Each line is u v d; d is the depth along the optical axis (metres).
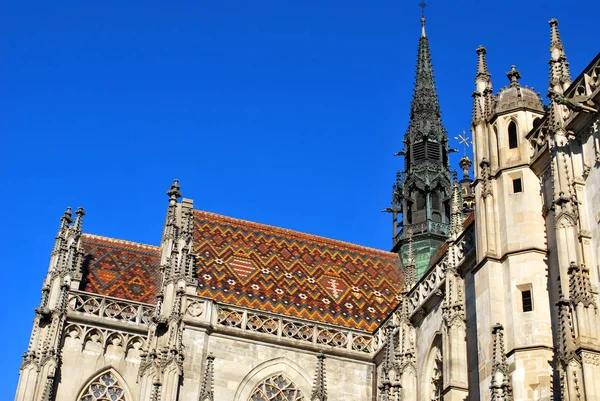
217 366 61.94
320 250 78.06
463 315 53.09
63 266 63.31
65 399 59.19
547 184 49.00
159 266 71.06
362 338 66.38
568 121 46.00
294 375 63.69
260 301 68.25
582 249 42.50
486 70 56.94
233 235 75.75
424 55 93.94
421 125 88.12
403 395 57.88
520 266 48.09
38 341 59.81
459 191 70.12
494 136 53.41
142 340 62.44
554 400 43.16
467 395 50.94
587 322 40.00
